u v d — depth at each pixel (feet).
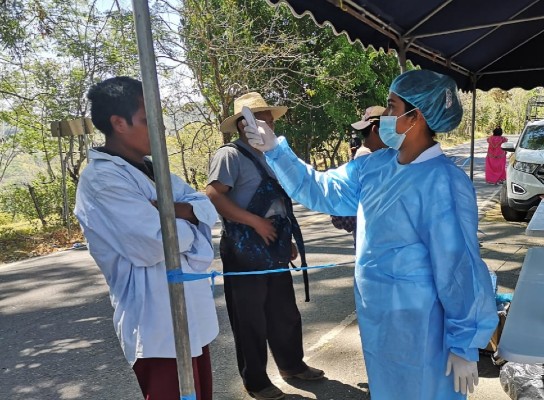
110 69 40.55
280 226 9.66
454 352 5.80
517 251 20.65
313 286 18.11
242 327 9.73
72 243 34.58
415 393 6.25
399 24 12.36
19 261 29.48
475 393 9.71
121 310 6.02
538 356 5.19
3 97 43.68
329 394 10.27
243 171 9.42
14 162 51.57
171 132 49.96
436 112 6.13
